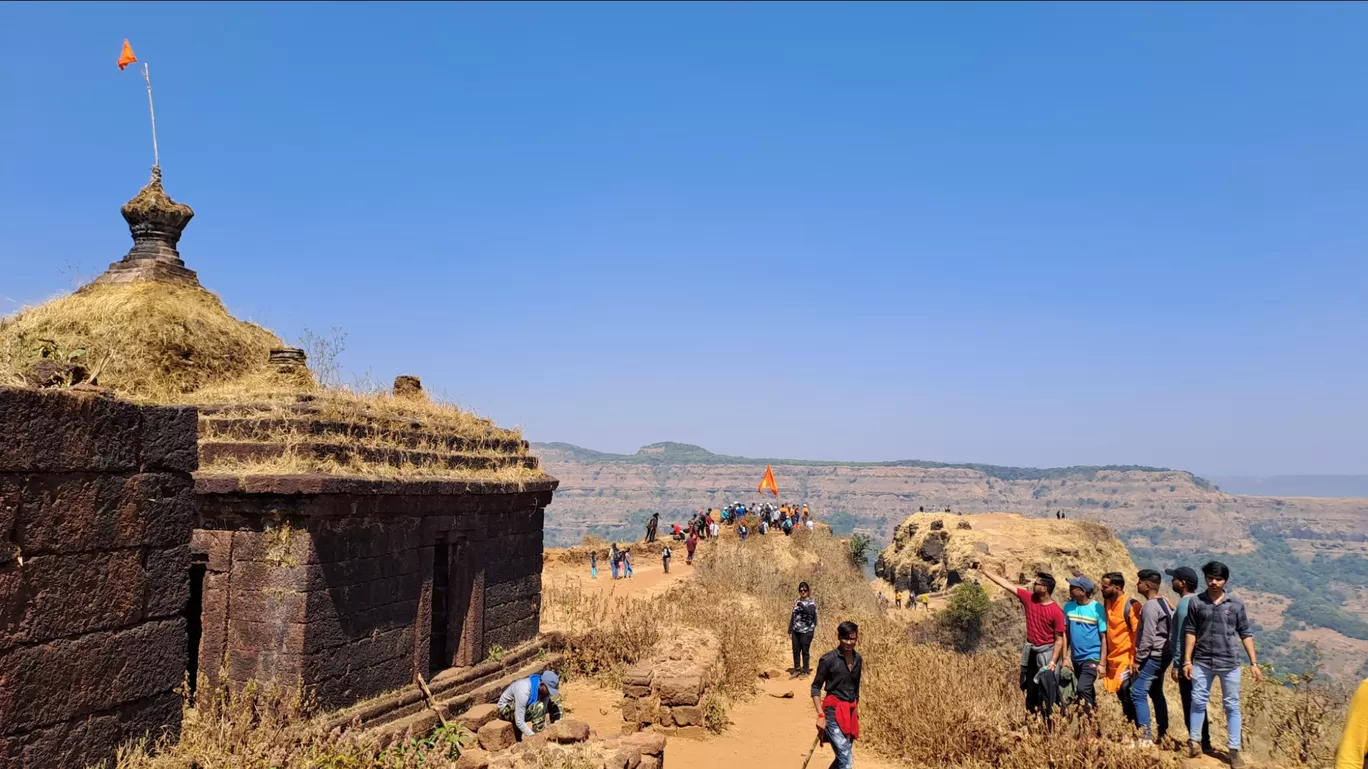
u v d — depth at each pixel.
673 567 37.34
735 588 31.20
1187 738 9.78
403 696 11.02
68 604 6.04
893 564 72.56
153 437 6.73
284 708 9.12
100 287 13.15
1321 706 9.44
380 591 10.75
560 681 15.59
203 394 11.38
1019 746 9.90
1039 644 10.30
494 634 13.77
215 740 8.16
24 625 5.74
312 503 9.43
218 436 10.22
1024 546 57.56
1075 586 10.27
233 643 9.52
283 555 9.48
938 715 11.34
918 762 11.16
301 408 10.41
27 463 5.73
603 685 15.91
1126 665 9.86
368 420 11.07
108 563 6.35
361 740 8.98
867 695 13.89
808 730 13.55
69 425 6.04
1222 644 9.05
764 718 14.21
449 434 13.04
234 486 9.41
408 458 11.53
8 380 6.02
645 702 12.83
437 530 12.05
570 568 35.66
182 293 13.43
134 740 6.55
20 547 5.72
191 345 12.66
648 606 20.89
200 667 9.59
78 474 6.13
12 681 5.67
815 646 21.39
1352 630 199.12
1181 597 9.57
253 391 11.25
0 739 5.59
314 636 9.52
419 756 9.95
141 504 6.62
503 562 14.19
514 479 14.02
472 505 12.98
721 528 48.94
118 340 11.96
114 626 6.39
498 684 13.19
